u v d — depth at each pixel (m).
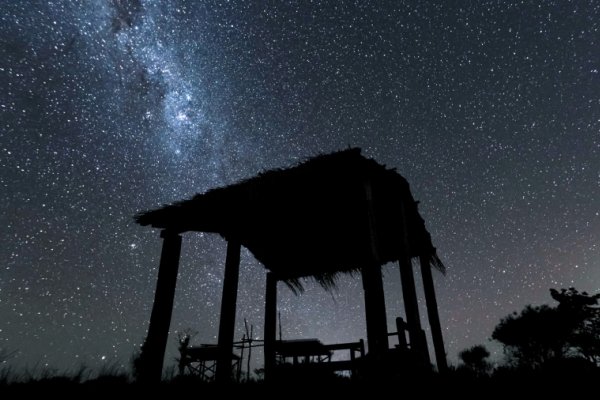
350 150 4.91
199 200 5.56
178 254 5.84
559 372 4.21
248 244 7.54
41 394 4.07
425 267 6.91
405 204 6.17
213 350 10.94
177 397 4.33
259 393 4.29
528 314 14.43
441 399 3.64
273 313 8.16
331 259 8.23
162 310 5.34
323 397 3.95
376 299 4.29
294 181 5.18
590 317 13.59
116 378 4.96
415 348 4.76
